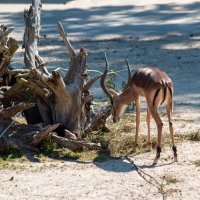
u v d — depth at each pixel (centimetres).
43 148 1348
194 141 1429
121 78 2038
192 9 3697
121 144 1378
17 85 1399
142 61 2348
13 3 4097
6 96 1425
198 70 2197
